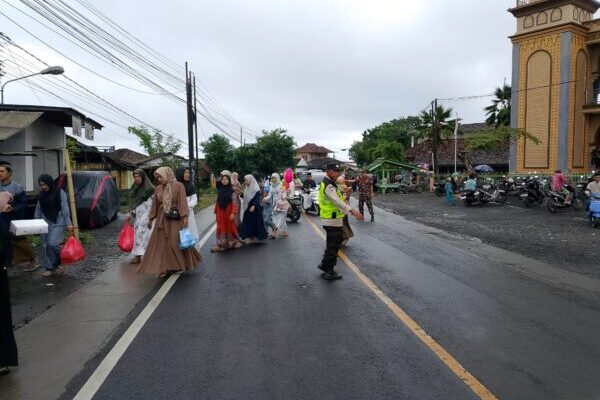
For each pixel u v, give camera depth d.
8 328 4.38
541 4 28.98
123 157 52.91
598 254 10.68
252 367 4.49
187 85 29.28
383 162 37.69
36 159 16.70
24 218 8.32
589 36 28.88
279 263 9.36
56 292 7.18
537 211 20.98
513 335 5.38
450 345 5.06
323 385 4.13
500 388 4.09
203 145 57.34
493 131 30.67
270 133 59.16
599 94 29.08
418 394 3.97
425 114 43.78
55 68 13.82
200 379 4.25
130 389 4.07
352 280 7.95
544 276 8.47
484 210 21.92
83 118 16.50
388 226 15.78
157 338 5.25
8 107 14.87
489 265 9.37
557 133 28.75
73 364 4.59
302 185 21.14
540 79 29.42
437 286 7.60
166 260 8.06
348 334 5.37
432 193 36.88
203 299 6.78
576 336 5.38
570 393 4.01
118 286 7.53
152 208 8.20
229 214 10.79
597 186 15.70
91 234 13.91
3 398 3.93
